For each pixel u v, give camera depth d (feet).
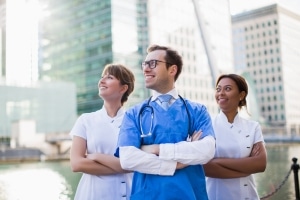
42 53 240.32
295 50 310.24
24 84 187.93
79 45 219.41
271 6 297.74
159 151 6.10
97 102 206.28
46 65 238.07
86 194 8.02
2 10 233.55
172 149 6.08
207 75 224.74
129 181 8.21
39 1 239.50
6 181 59.93
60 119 193.98
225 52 224.53
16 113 182.29
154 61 6.68
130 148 6.23
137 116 6.63
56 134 182.39
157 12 207.92
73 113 197.98
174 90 6.92
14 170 87.51
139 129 6.55
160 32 206.69
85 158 7.83
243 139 8.88
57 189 48.01
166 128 6.41
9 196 42.52
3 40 229.86
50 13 237.45
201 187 6.54
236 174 8.31
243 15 314.35
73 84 200.44
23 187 50.65
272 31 299.58
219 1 224.12
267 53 303.07
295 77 308.60
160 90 6.84
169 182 6.11
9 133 177.47
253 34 311.27
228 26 229.45
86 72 213.87
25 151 145.89
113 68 8.46
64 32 229.45
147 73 6.73
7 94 181.88
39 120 188.34
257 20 308.81
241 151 8.79
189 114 6.73
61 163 117.70
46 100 191.93
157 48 6.88
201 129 6.64
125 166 6.23
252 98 243.60
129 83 8.58
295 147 158.71
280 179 42.63
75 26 223.10
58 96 195.21
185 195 6.07
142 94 190.80
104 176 7.93
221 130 9.01
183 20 219.20
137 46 202.69
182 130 6.49
